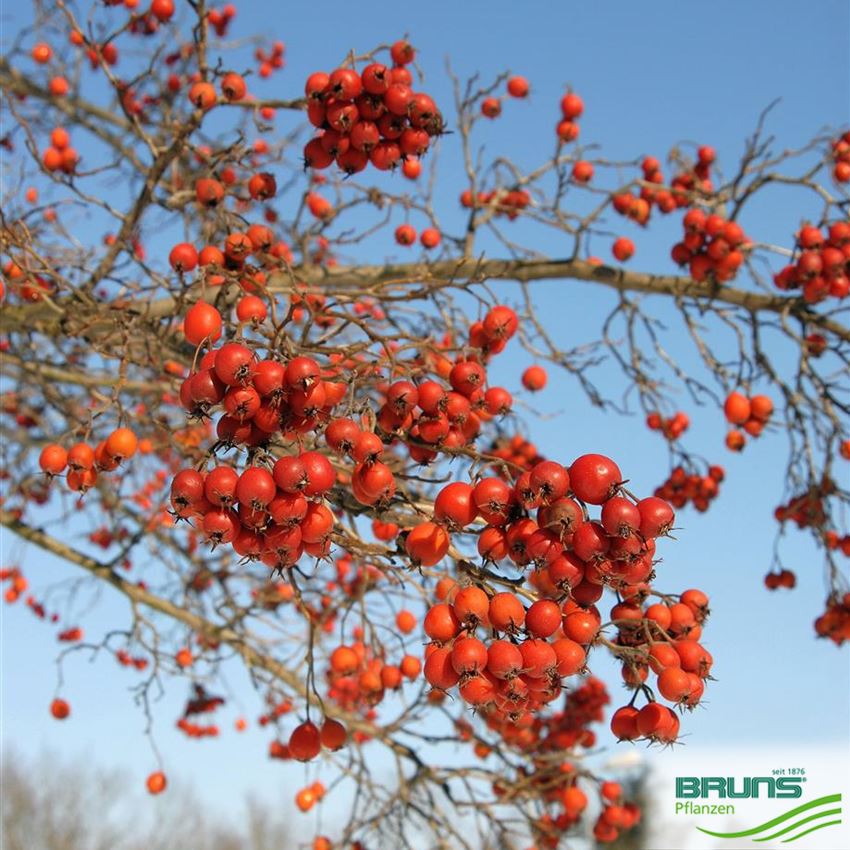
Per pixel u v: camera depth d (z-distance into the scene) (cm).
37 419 642
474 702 221
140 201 434
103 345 409
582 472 223
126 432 314
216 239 490
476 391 321
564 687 230
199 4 399
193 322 263
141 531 574
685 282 546
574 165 594
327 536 241
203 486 231
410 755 497
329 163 370
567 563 223
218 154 423
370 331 297
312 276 518
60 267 490
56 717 614
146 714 552
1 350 618
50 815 2127
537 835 512
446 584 298
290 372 239
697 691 245
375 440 255
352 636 573
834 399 525
